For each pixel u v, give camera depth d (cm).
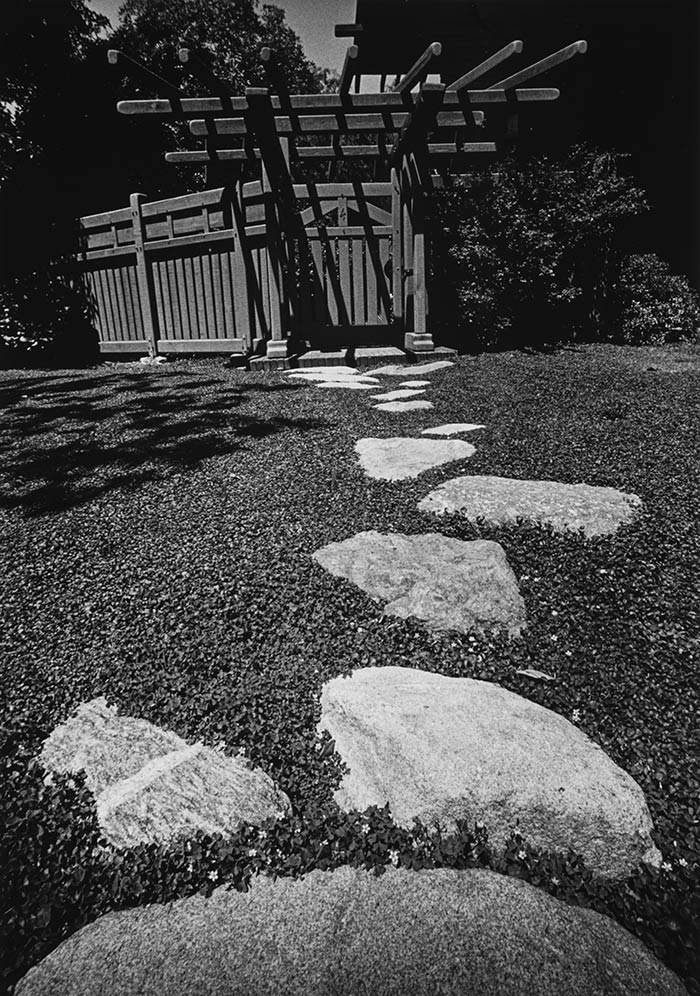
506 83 629
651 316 852
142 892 153
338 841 163
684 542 271
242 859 159
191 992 130
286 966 134
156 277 802
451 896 148
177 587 255
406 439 406
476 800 164
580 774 167
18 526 309
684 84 1040
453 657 219
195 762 179
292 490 336
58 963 137
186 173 1698
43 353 896
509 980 129
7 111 1466
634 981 129
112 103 1515
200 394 543
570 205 830
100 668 217
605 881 153
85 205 1532
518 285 821
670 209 1056
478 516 293
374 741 181
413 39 1121
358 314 778
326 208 764
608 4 1019
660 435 398
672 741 185
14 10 1345
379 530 290
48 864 159
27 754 187
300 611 240
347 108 597
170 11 1964
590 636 225
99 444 416
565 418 443
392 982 129
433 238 788
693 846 158
